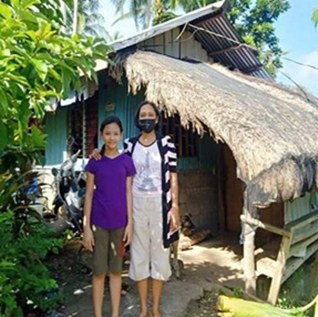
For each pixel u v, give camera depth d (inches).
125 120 249.6
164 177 137.6
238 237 271.6
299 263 195.6
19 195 145.8
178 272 187.5
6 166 136.5
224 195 291.9
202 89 195.6
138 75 206.2
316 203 223.3
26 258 130.8
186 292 165.2
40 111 98.5
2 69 81.2
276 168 154.3
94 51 105.7
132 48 239.9
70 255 203.2
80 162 282.4
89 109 280.2
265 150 157.2
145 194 136.3
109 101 261.7
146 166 137.5
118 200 133.1
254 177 153.0
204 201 283.0
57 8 123.3
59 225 222.2
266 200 150.9
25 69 87.3
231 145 163.2
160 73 198.5
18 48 82.7
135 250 137.6
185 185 271.7
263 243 216.2
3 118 97.7
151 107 138.1
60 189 233.5
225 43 318.0
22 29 84.8
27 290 128.5
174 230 138.6
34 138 131.9
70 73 95.9
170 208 137.8
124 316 141.9
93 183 135.3
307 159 174.1
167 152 138.9
